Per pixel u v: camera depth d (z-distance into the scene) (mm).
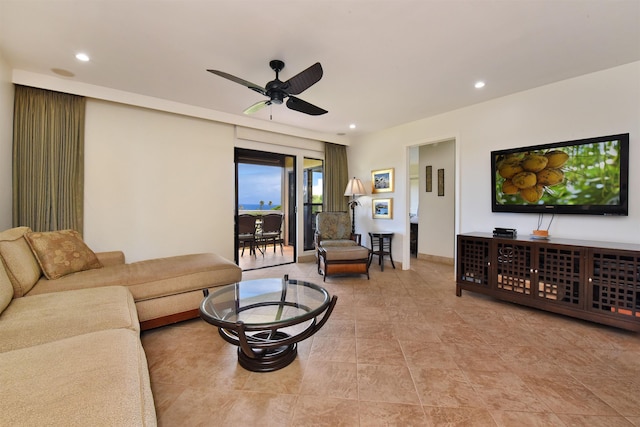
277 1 1747
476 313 2676
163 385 1632
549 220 2990
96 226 3191
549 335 2215
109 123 3250
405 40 2174
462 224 3707
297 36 2123
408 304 2928
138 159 3453
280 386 1616
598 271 2301
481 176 3527
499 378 1677
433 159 5188
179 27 2012
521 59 2461
